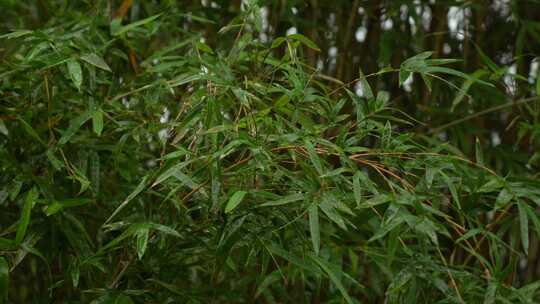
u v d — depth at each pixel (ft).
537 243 6.97
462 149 6.98
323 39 7.13
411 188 4.71
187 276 5.74
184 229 5.09
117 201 5.59
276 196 4.60
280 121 4.76
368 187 4.54
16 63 5.60
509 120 7.12
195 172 4.62
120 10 5.84
